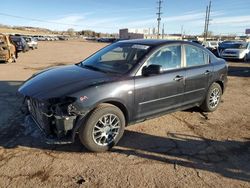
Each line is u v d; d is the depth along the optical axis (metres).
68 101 3.52
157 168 3.58
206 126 5.13
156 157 3.88
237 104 6.77
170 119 5.43
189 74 5.02
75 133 3.64
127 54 4.62
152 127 4.96
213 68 5.62
